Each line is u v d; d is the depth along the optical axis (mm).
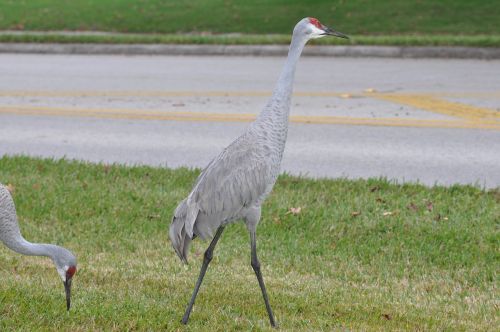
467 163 17547
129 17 37438
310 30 9750
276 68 28781
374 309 10609
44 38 33375
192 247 13125
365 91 24688
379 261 12539
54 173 16562
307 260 12578
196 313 10375
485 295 11312
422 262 12508
